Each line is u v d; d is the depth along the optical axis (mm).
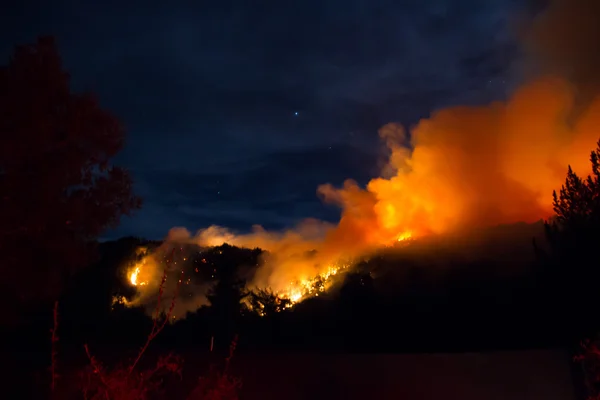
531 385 5059
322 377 5473
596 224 5367
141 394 4207
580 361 4918
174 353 5773
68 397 5070
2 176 5352
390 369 5379
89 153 6008
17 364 5789
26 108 5254
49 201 5504
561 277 5582
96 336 8703
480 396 5137
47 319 8180
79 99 5828
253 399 5434
